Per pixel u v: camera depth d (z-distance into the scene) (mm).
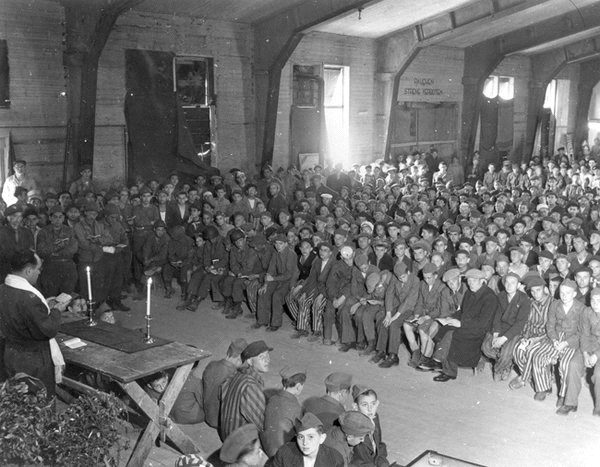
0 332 6242
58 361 6367
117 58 16391
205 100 18625
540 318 8945
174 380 6496
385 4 18969
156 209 13445
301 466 4977
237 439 5020
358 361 9938
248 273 11898
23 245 11375
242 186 17297
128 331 7355
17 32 14531
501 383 9086
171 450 6629
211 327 11469
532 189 18469
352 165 22984
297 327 11062
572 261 10914
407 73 24406
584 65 33875
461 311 9461
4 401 4262
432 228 12312
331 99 22328
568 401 8125
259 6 17656
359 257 10555
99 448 4535
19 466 4219
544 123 31562
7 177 14625
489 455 7137
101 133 16391
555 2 21969
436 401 8516
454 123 27312
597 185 22547
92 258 11875
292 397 6059
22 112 14836
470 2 20547
